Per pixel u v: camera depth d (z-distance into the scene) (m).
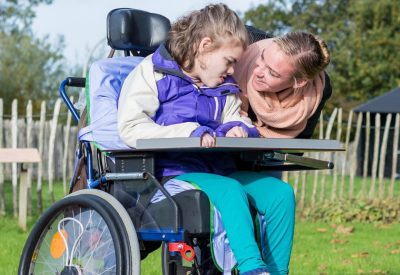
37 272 3.44
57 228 3.39
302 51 3.28
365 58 38.38
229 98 3.41
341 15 42.66
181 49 3.29
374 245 7.78
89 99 3.44
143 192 3.19
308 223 9.80
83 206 3.26
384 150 10.85
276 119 3.47
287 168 3.62
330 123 10.30
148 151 3.16
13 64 30.22
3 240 7.38
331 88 3.62
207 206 3.04
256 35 3.79
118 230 3.05
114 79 3.47
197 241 3.43
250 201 3.28
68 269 3.29
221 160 3.47
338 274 5.85
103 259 3.18
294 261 6.48
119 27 3.58
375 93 38.44
